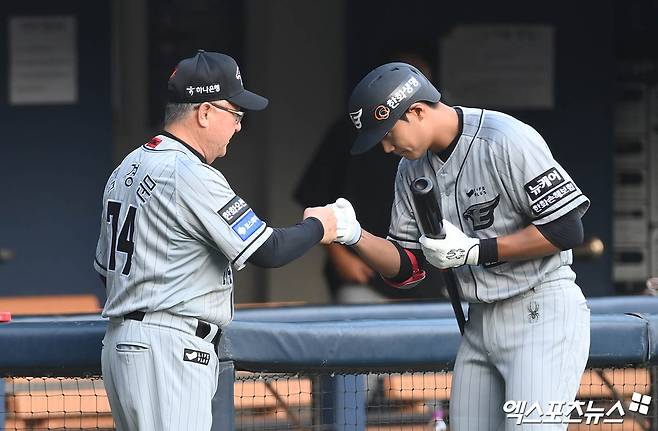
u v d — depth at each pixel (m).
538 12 28.84
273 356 14.45
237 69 12.90
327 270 24.09
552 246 12.89
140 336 12.42
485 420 13.83
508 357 13.39
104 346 12.90
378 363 14.81
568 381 13.19
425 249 13.02
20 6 27.62
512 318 13.37
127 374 12.48
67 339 14.20
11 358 14.20
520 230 13.09
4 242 27.88
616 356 14.86
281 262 12.72
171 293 12.44
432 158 13.45
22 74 27.78
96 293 28.23
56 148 27.92
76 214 28.02
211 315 12.71
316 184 24.75
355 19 28.83
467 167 13.20
